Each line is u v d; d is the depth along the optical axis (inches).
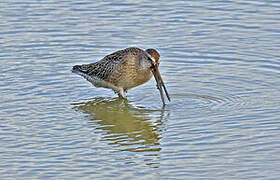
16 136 761.0
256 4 1245.7
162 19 1195.3
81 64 1029.8
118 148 727.1
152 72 903.1
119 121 823.1
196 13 1216.2
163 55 1051.3
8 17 1214.9
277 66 989.8
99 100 913.5
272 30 1124.5
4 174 653.9
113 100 914.7
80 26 1175.0
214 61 1026.1
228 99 884.0
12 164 679.1
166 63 1029.2
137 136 765.3
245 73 975.0
